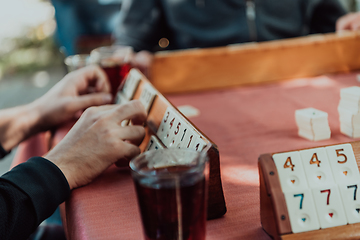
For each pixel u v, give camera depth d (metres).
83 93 1.16
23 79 6.29
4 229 0.51
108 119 0.67
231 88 1.40
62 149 0.65
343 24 1.80
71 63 1.41
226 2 2.07
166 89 1.37
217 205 0.50
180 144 0.56
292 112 1.01
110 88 1.22
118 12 2.85
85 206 0.56
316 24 2.27
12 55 7.14
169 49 2.24
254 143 0.79
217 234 0.47
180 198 0.39
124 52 1.38
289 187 0.42
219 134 0.88
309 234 0.41
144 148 0.70
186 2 2.06
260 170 0.45
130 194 0.60
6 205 0.52
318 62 1.44
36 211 0.55
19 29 7.23
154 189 0.39
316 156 0.44
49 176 0.58
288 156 0.44
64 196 0.60
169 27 2.15
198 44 2.11
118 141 0.65
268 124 0.92
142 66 1.34
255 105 1.12
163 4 2.13
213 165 0.49
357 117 0.75
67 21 2.86
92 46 2.88
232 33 2.10
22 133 1.02
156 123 0.69
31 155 1.15
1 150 0.98
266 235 0.46
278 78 1.43
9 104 4.71
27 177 0.56
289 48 1.40
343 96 0.78
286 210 0.42
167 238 0.40
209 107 1.15
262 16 2.12
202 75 1.38
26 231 0.54
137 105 0.70
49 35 7.15
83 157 0.64
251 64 1.40
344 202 0.42
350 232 0.41
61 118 1.03
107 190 0.62
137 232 0.48
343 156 0.44
